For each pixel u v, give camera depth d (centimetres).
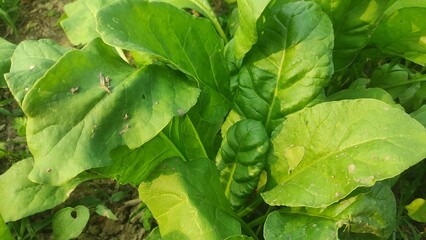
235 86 34
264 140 30
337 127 28
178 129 30
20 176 33
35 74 28
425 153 25
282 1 34
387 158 25
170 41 29
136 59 29
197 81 30
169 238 28
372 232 28
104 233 35
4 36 45
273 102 32
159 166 29
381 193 28
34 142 25
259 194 32
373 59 40
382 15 34
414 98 38
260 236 34
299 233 28
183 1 39
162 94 27
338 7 31
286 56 31
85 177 34
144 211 35
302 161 29
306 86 30
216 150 35
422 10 32
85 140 25
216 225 28
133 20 28
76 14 37
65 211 34
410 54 35
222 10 47
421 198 35
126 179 29
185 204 28
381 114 27
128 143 26
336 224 27
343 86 40
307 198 28
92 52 27
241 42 30
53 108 25
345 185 26
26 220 34
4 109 40
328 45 30
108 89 26
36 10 47
